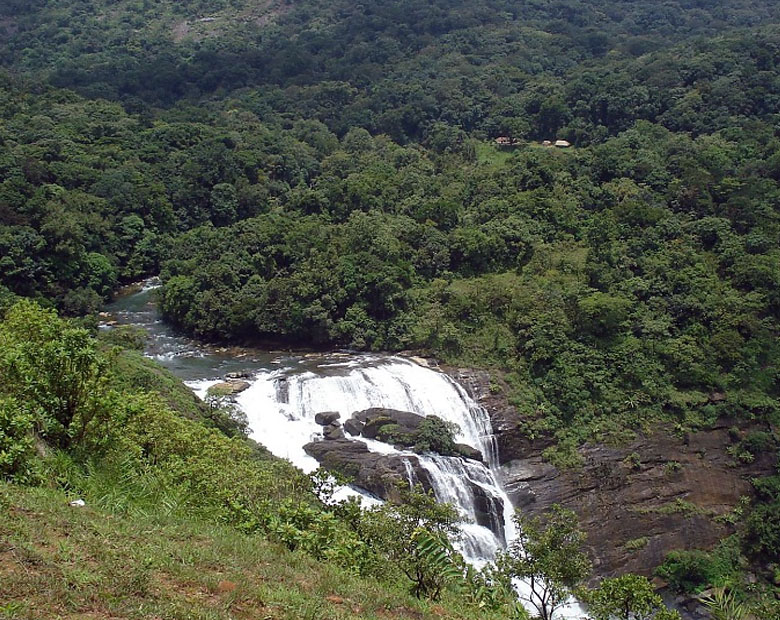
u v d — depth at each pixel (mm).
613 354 41156
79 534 9305
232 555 10352
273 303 44781
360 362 41781
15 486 10805
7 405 12250
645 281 45844
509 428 37812
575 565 14859
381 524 13828
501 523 33281
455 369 41875
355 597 10000
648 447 37969
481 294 45750
